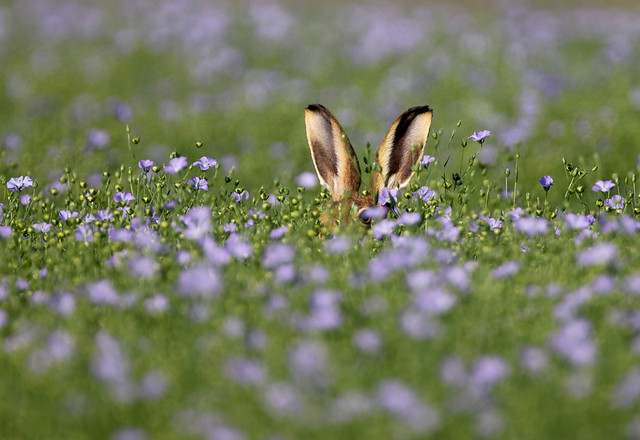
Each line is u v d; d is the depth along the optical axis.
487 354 7.39
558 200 13.91
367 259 9.68
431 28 33.91
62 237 10.49
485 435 6.46
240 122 19.58
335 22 36.59
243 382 6.95
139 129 19.06
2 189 14.23
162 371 7.17
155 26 34.03
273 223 11.04
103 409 6.86
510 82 23.20
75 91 23.78
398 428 6.49
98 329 8.21
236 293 8.59
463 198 11.46
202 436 6.55
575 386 6.77
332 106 21.67
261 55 28.75
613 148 16.58
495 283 8.73
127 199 11.33
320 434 6.52
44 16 37.16
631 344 7.54
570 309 7.99
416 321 7.56
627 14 39.41
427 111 11.66
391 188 11.91
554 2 44.25
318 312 7.60
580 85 23.05
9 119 20.44
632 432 6.43
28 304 8.92
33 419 6.84
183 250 9.93
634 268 9.04
